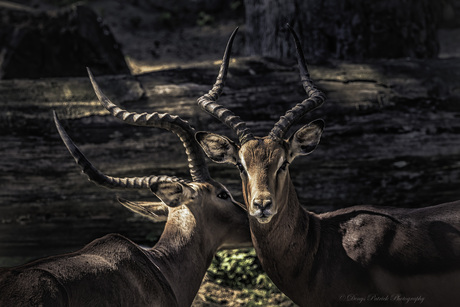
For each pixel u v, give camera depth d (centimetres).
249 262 1110
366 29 1424
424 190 1223
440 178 1220
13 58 1595
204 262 814
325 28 1439
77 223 1206
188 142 852
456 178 1222
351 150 1198
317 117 1204
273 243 786
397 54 1438
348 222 812
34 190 1176
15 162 1166
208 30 2909
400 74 1266
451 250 764
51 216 1195
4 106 1177
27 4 3056
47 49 1614
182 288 768
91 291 624
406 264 765
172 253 771
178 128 845
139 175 1182
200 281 805
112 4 3150
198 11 3095
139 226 1216
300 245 791
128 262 689
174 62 2514
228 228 850
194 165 858
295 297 811
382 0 1420
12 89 1207
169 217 807
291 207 784
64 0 3117
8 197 1175
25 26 1606
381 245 777
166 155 1182
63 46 1620
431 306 769
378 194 1215
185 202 796
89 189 1180
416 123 1219
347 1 1419
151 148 1177
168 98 1212
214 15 3098
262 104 1215
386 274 766
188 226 794
